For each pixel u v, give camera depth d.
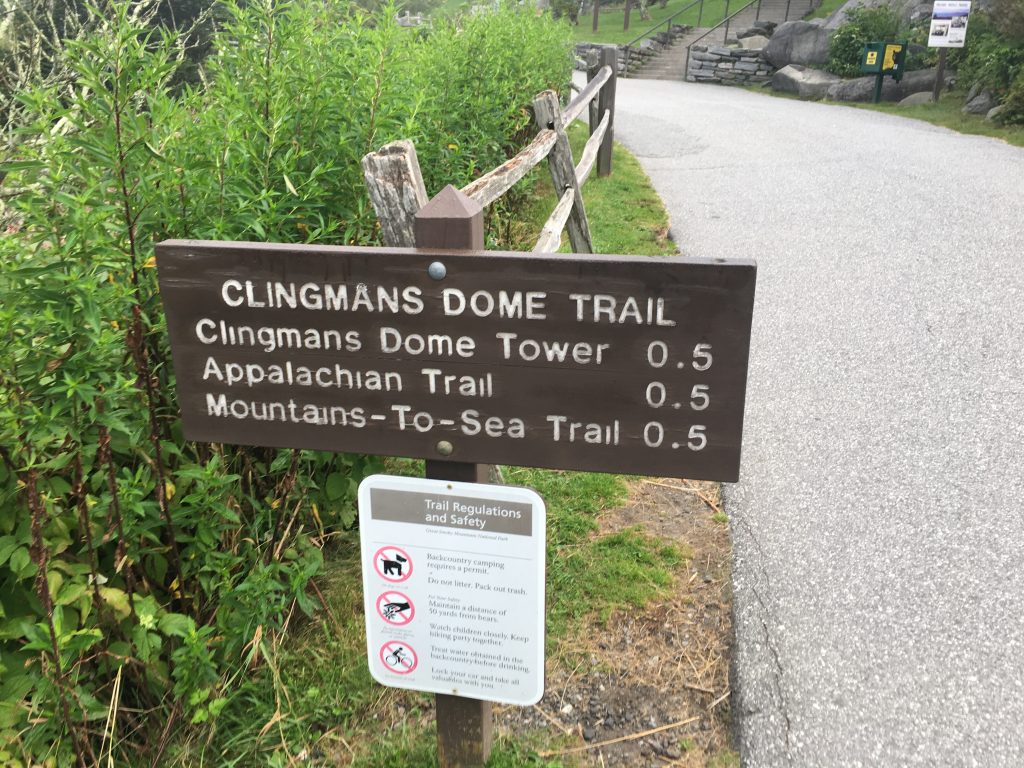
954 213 7.46
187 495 2.46
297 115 2.85
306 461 2.92
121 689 2.52
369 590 2.12
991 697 2.54
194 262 1.94
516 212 6.48
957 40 14.96
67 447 2.26
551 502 3.54
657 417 1.86
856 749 2.38
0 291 2.08
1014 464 3.74
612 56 8.64
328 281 1.89
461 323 1.87
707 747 2.44
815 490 3.60
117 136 2.19
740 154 10.42
